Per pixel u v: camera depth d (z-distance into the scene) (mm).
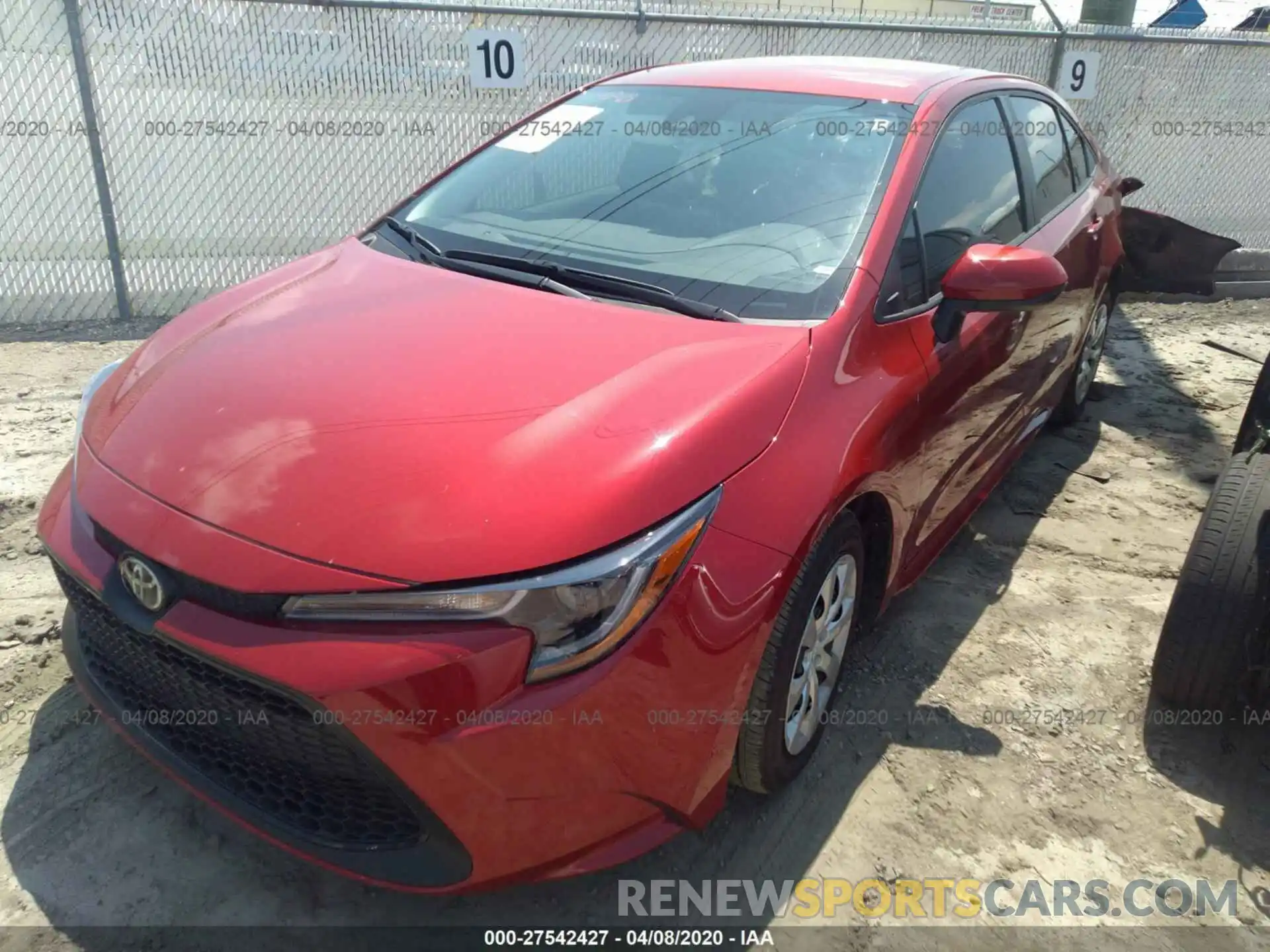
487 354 2301
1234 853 2514
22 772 2535
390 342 2367
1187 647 2738
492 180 3311
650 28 6777
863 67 3557
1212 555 2723
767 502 2133
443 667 1786
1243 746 2879
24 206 5961
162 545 1922
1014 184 3660
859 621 2832
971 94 3459
